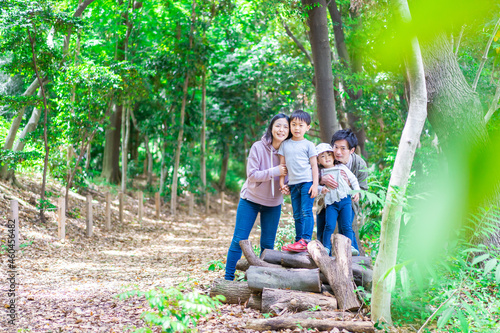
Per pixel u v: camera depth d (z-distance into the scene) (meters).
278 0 9.14
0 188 11.69
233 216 21.55
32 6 9.87
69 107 12.27
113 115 21.81
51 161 12.95
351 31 12.40
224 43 21.98
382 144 14.54
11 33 10.19
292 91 18.16
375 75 11.76
